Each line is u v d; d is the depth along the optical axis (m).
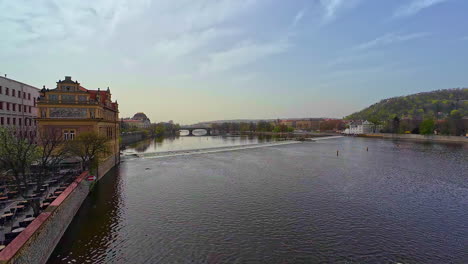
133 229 34.25
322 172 72.38
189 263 26.75
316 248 30.12
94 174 53.88
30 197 31.14
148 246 29.95
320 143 185.12
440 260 28.03
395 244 31.30
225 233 33.56
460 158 101.06
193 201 45.84
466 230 35.19
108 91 74.19
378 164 86.75
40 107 57.00
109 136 74.12
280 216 39.41
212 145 165.00
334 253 29.11
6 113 70.12
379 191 53.16
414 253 29.38
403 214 40.69
